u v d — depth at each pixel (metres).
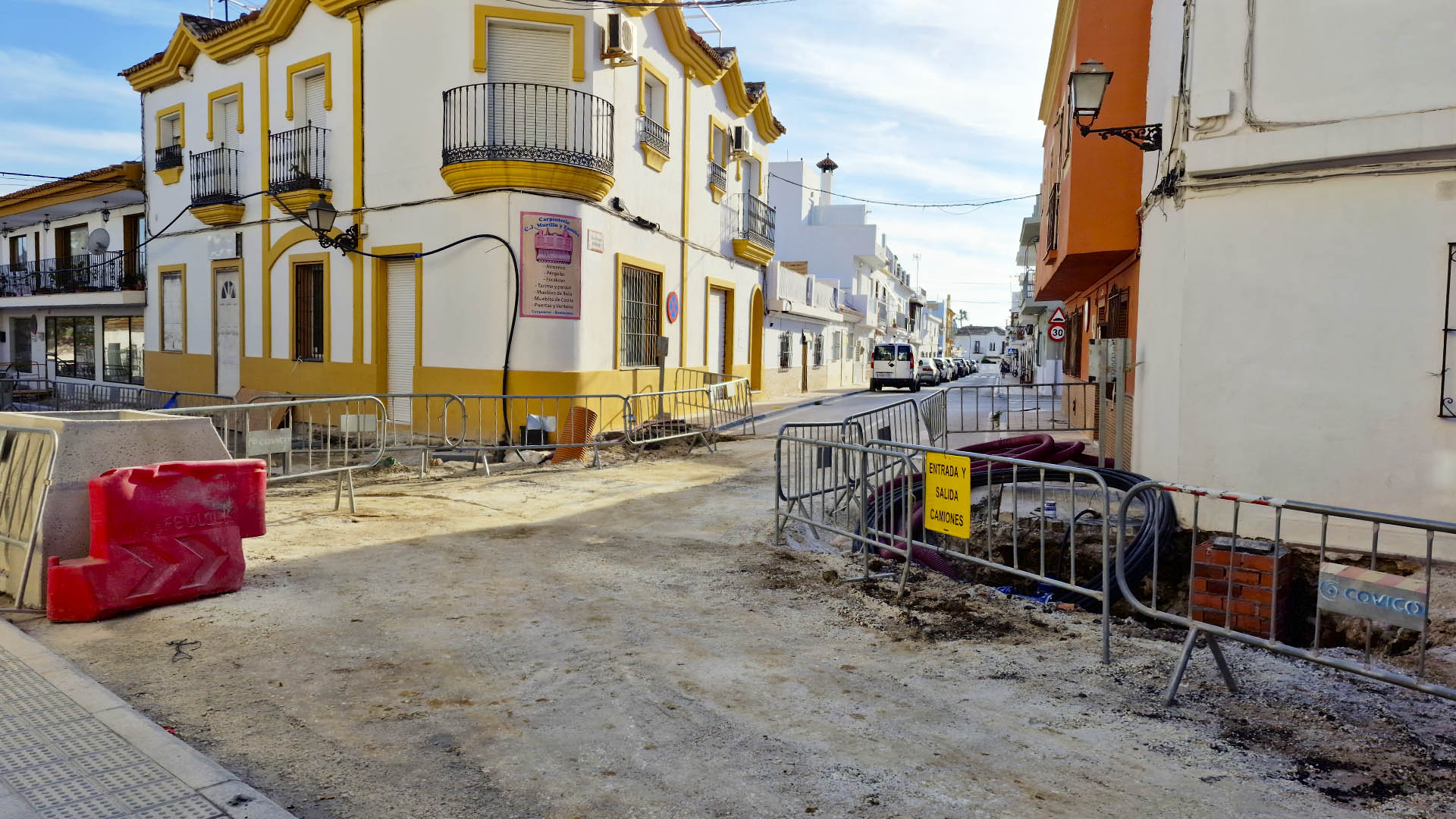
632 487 10.73
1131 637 5.34
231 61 18.47
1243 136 6.84
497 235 14.22
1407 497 6.48
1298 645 6.36
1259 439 6.95
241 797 3.00
